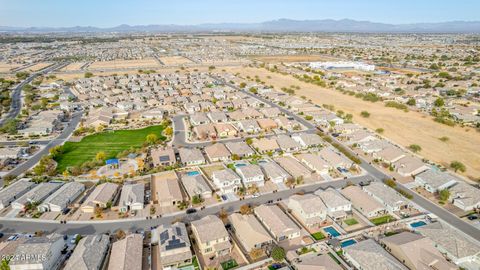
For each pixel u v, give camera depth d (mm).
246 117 170000
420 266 67312
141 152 127500
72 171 109562
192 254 72688
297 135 142750
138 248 71375
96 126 157875
